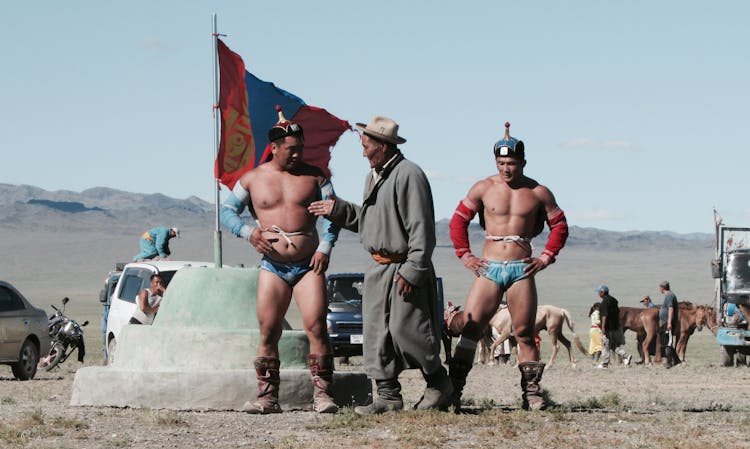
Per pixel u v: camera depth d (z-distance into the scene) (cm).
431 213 1032
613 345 2900
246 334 1236
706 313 3188
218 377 1191
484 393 1731
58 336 2534
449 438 928
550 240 1117
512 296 1111
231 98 1616
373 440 915
